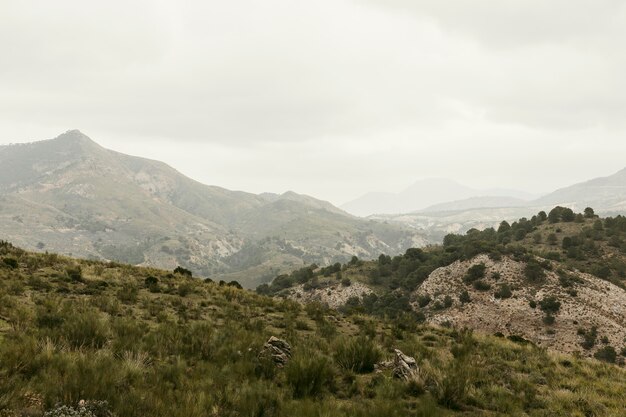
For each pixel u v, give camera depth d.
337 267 198.75
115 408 6.89
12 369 7.65
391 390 10.50
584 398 12.38
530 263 131.00
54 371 7.84
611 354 89.38
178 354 11.50
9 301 13.44
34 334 9.96
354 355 13.19
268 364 11.20
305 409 8.43
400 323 23.70
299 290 178.75
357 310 30.45
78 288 19.88
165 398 7.89
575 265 145.00
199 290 26.23
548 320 106.31
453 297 127.94
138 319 15.55
